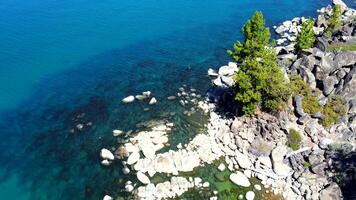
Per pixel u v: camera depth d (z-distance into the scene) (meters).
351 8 145.75
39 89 90.31
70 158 69.44
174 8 138.00
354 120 71.56
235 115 76.81
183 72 96.56
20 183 64.69
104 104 84.06
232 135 72.94
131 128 76.56
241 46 78.31
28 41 112.19
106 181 64.75
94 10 134.00
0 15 127.31
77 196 62.25
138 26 122.81
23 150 71.50
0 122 79.12
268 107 71.81
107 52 106.94
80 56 104.75
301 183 64.31
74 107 83.31
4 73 96.88
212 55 105.50
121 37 115.56
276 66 70.75
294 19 127.06
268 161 67.38
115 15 130.62
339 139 70.19
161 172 66.00
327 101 73.25
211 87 89.31
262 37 76.19
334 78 73.38
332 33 102.62
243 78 69.38
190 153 69.69
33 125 78.06
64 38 114.25
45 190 63.47
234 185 64.31
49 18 126.69
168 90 88.75
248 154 69.44
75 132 75.69
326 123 71.12
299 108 71.38
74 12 131.75
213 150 70.50
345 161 65.69
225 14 134.25
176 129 76.19
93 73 96.50
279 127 70.44
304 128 71.00
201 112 81.06
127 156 69.38
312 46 89.62
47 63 101.38
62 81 93.38
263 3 146.25
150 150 69.69
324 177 64.62
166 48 109.44
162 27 122.62
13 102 85.75
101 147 71.81
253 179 65.81
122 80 93.19
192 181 64.31
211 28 122.75
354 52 74.75
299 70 76.69
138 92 88.25
